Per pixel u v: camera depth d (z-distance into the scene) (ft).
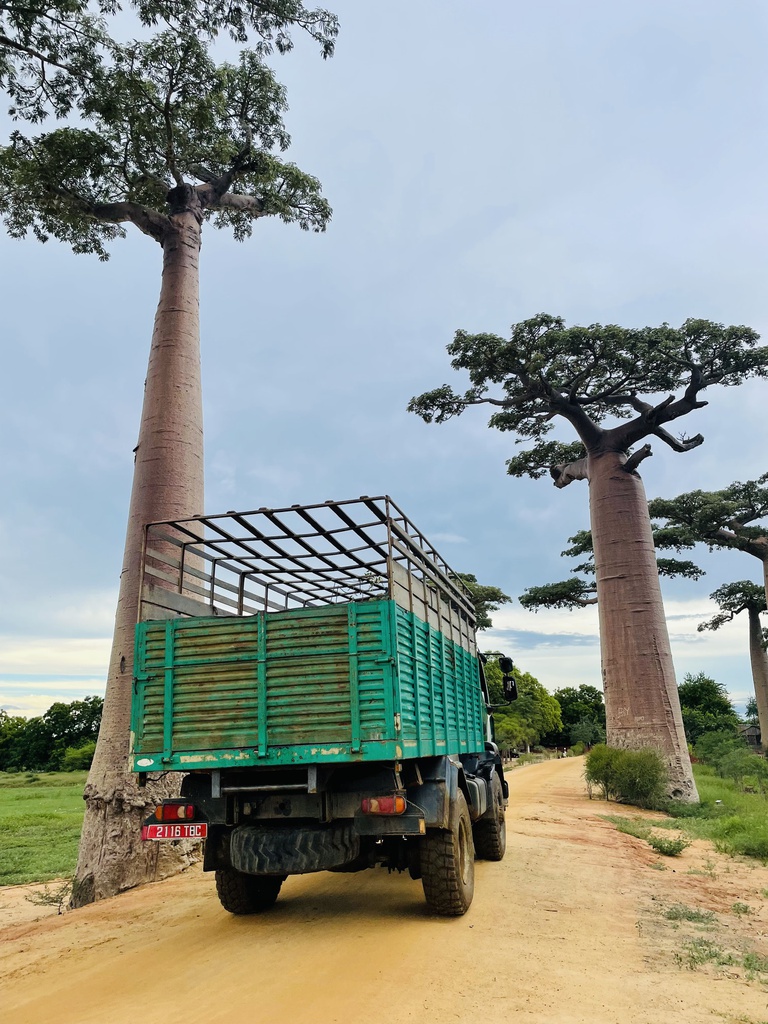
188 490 40.27
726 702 225.97
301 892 24.50
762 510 122.21
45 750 241.14
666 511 115.34
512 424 84.79
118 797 33.19
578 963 16.38
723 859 35.01
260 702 17.98
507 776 111.55
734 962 16.85
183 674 18.72
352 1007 13.41
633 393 79.92
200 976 15.80
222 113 46.60
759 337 70.59
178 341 43.42
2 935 22.86
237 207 53.78
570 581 120.26
